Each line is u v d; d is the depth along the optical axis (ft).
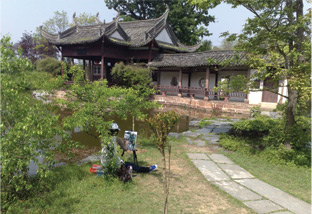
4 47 12.25
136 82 72.02
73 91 21.89
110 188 15.53
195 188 16.35
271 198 15.23
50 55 119.75
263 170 20.43
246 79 22.91
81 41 79.05
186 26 104.99
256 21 20.58
